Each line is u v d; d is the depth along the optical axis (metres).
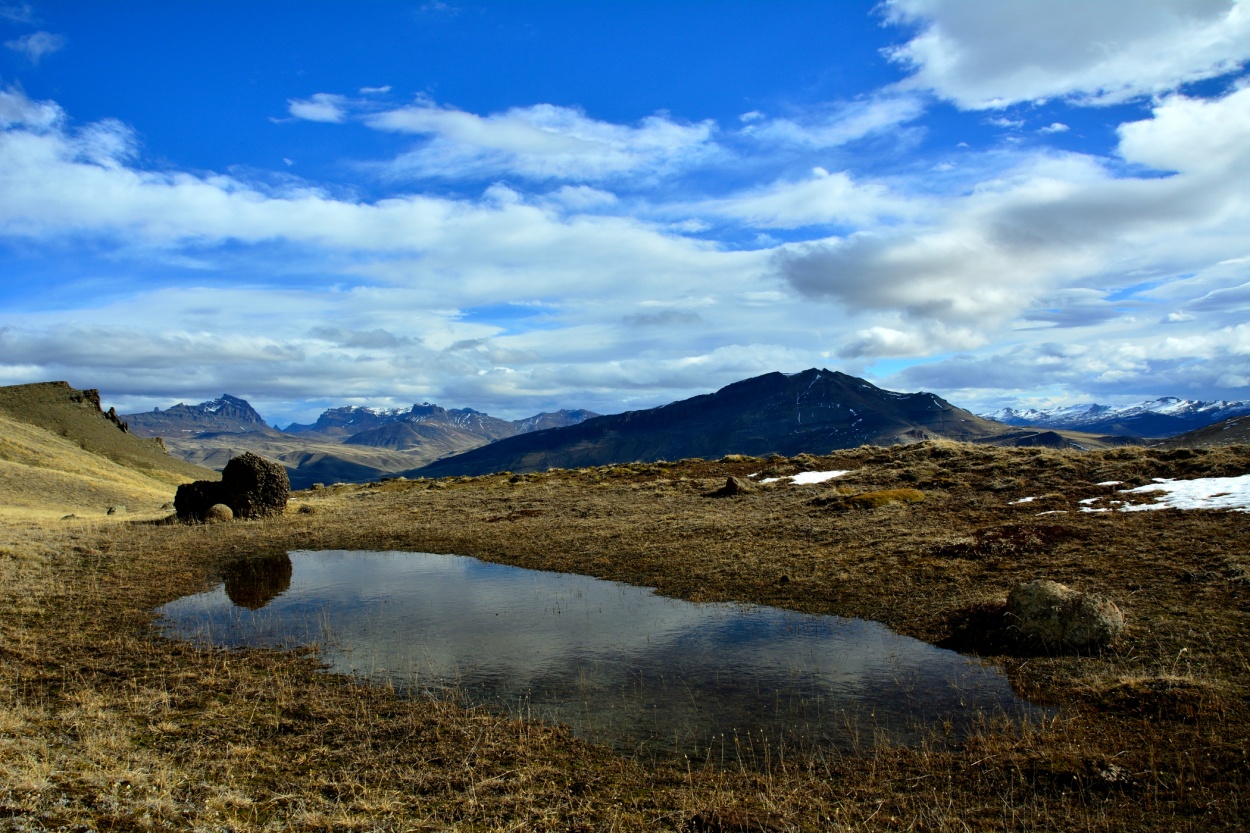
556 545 28.09
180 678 13.49
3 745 9.39
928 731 10.67
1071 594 13.89
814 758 9.94
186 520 37.06
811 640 15.50
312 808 8.43
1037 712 11.06
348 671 14.04
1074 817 7.94
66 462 98.19
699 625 16.98
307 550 30.02
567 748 10.38
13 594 20.62
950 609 16.47
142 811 7.82
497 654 15.04
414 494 48.59
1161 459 28.81
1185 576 16.20
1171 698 10.37
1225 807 7.80
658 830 8.05
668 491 39.44
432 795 8.94
